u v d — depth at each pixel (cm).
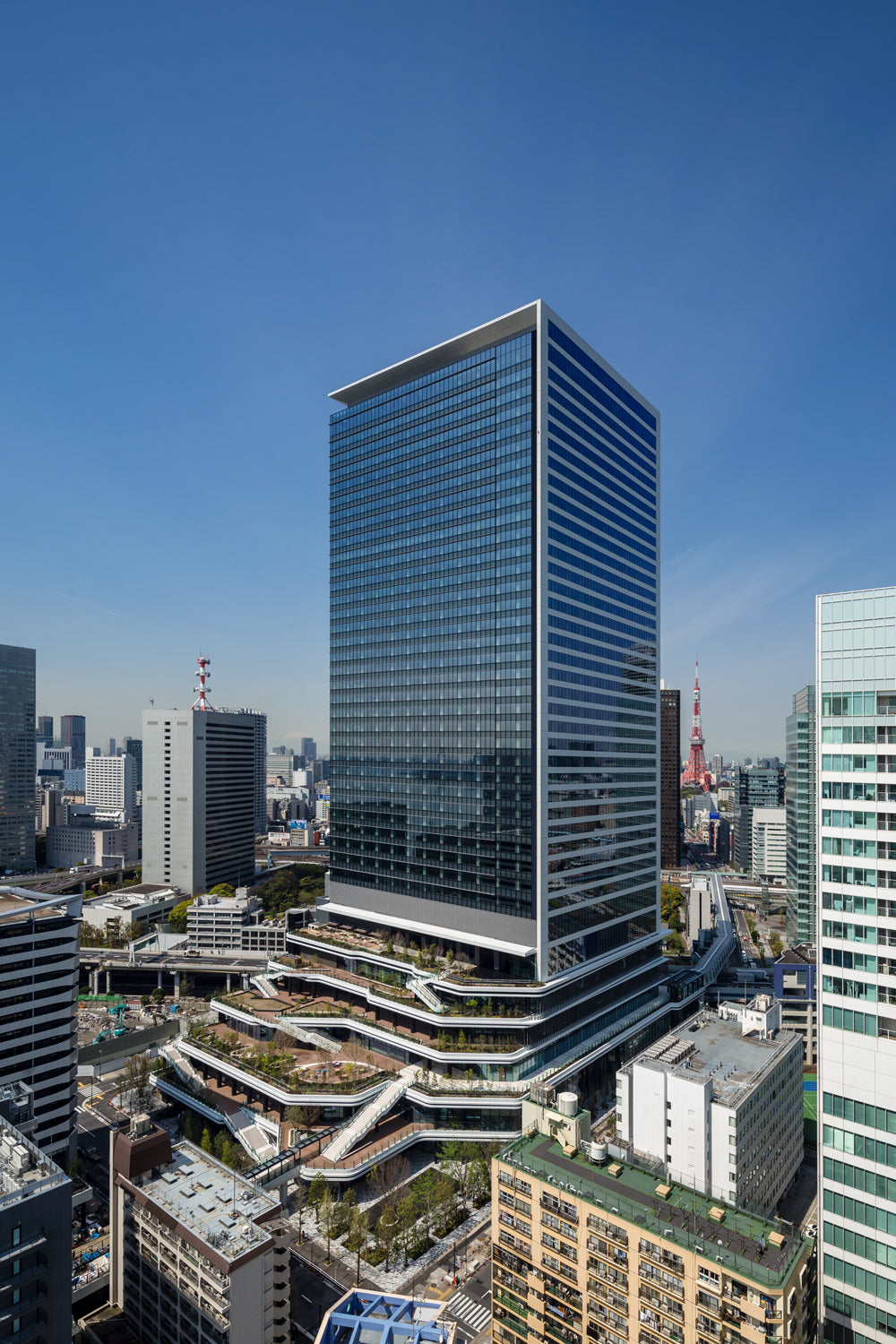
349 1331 9925
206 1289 9275
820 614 9088
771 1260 7844
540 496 18050
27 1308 8312
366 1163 14338
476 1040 17112
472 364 19962
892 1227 8162
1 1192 8656
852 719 8731
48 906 15575
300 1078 16850
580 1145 10219
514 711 18300
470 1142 15150
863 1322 8331
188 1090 17912
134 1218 10631
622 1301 8544
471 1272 12162
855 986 8575
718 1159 11538
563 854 18462
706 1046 14075
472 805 19225
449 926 19725
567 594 18975
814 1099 18025
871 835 8512
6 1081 14238
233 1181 10838
